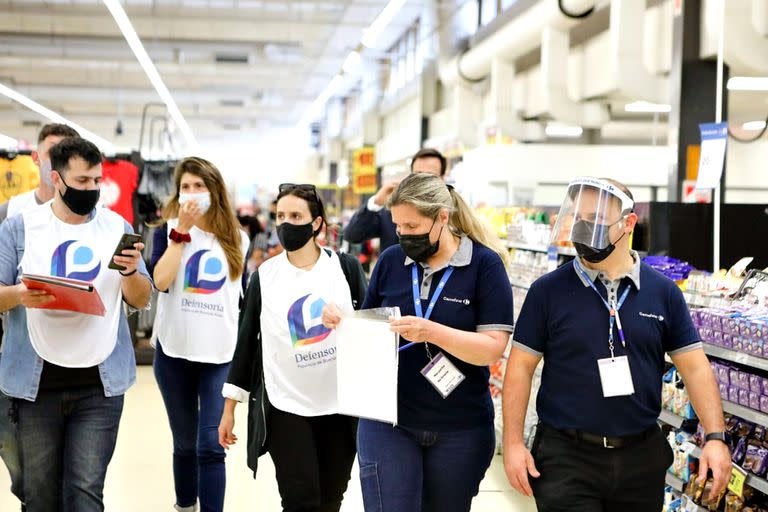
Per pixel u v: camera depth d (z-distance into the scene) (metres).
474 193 14.48
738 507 3.39
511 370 2.65
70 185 2.98
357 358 2.71
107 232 3.19
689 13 8.59
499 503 4.86
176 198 4.08
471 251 2.82
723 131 4.62
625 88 10.03
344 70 16.61
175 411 3.98
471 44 15.76
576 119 12.11
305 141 39.53
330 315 2.75
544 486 2.57
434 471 2.80
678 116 8.64
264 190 26.83
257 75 21.69
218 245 3.96
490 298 2.76
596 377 2.51
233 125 34.19
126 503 4.70
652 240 4.89
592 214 2.49
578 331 2.54
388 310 2.70
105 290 3.10
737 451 3.37
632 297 2.55
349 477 3.24
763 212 4.95
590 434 2.50
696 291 3.98
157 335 3.96
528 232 5.78
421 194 2.68
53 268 3.06
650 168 14.84
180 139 37.69
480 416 2.80
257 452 3.14
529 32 11.81
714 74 8.66
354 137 29.97
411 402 2.79
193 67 20.19
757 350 3.16
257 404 3.20
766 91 11.71
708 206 4.92
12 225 3.10
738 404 3.30
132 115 30.03
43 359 3.01
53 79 22.78
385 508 2.77
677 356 2.60
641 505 2.53
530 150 14.61
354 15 15.43
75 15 15.60
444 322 2.77
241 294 4.08
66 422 3.10
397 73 21.97
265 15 15.84
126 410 6.89
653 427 2.53
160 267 3.82
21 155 7.83
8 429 3.32
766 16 8.37
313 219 3.17
